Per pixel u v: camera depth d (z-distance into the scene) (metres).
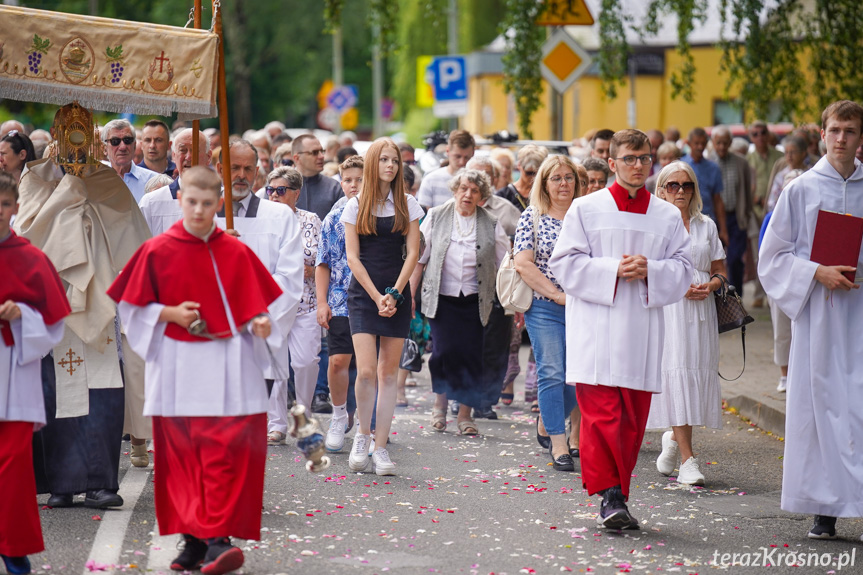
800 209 14.80
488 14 91.19
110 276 15.19
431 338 21.92
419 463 18.62
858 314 14.68
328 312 18.98
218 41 14.30
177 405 12.20
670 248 15.14
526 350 31.59
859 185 14.77
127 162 20.28
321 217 24.56
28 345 12.23
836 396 14.59
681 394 17.48
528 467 18.45
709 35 61.88
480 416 22.86
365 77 135.75
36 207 15.25
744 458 19.48
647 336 14.91
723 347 30.80
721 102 62.56
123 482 16.55
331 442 19.27
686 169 18.03
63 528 14.05
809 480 14.55
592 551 13.80
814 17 34.53
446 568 12.96
